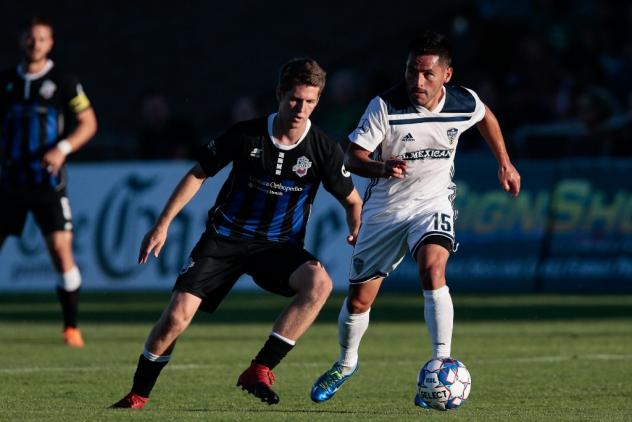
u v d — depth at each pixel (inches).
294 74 898.1
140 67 3690.9
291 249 945.5
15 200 1466.5
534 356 1355.8
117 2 3922.2
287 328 896.9
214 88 3604.8
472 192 2319.1
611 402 997.8
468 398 1023.0
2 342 1521.9
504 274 2295.8
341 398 1034.1
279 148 932.0
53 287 2400.3
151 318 1870.1
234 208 940.6
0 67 3577.8
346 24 3759.8
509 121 2669.8
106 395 1044.5
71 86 1460.4
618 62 2999.5
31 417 827.4
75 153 2869.1
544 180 2306.8
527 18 3203.7
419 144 1003.3
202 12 3897.6
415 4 3742.6
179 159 2719.0
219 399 1020.5
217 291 942.4
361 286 1015.0
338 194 966.4
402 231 1009.5
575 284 2277.3
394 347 1462.8
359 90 2844.5
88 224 2432.3
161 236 916.0
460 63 3211.1
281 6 3887.8
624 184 2273.6
